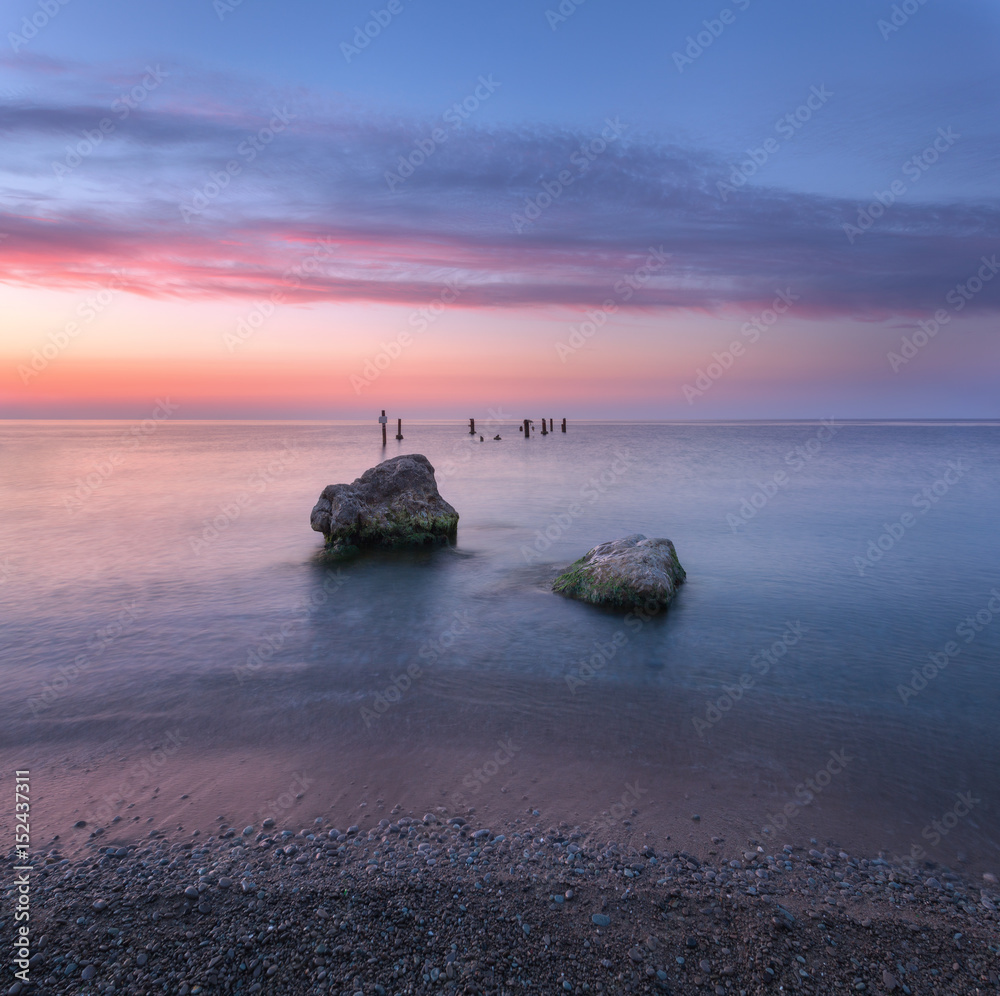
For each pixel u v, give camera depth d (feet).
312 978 15.98
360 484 73.97
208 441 348.38
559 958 16.72
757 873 20.43
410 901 18.71
